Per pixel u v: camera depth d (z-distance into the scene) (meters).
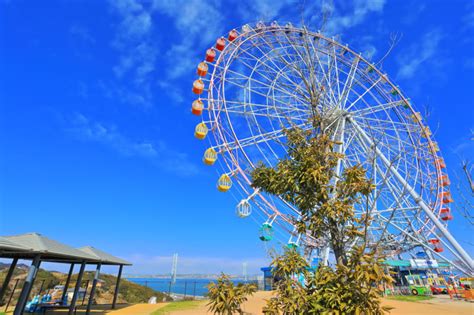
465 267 17.77
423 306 19.08
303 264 5.07
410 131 23.06
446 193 26.59
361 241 5.05
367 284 4.13
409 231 22.14
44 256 15.38
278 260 5.14
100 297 31.62
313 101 6.14
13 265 15.42
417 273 31.36
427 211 19.44
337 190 5.43
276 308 4.70
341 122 19.66
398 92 24.45
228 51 24.66
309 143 5.91
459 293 25.97
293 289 4.73
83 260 18.55
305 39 6.39
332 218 5.13
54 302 19.67
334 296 4.16
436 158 24.62
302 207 5.48
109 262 20.12
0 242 11.48
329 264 5.00
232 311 5.19
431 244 25.03
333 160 5.72
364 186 5.12
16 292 27.62
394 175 16.55
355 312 3.95
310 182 5.39
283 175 5.82
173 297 36.34
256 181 6.50
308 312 4.41
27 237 14.02
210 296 5.27
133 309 20.41
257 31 24.47
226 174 20.50
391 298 24.12
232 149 20.91
